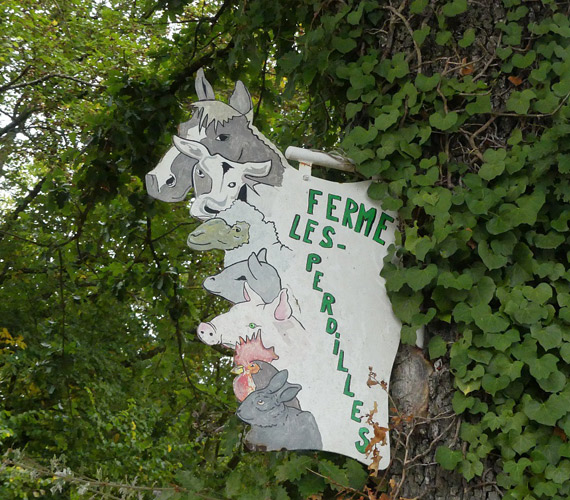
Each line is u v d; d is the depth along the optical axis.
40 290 8.03
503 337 2.42
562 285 2.49
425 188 2.59
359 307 2.54
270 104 4.91
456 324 2.54
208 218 2.59
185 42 5.39
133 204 5.42
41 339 7.76
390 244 2.62
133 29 8.13
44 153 9.76
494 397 2.43
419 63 2.73
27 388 7.48
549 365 2.38
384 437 2.38
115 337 8.43
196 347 6.34
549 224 2.57
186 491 2.61
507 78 2.70
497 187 2.55
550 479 2.35
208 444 5.45
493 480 2.42
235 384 2.46
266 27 4.04
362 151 2.65
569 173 2.56
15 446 6.69
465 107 2.66
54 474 2.81
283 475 2.55
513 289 2.47
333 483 2.48
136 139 5.20
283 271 2.55
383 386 2.48
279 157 2.67
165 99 5.19
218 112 2.68
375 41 2.89
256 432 2.41
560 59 2.69
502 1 2.74
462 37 2.72
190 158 2.63
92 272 8.29
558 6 2.80
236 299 2.53
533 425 2.40
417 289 2.47
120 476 6.56
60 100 8.78
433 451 2.48
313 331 2.51
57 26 8.77
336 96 3.14
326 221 2.62
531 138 2.62
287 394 2.45
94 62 8.39
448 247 2.50
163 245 6.46
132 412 7.10
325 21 2.96
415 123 2.70
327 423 2.43
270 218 2.60
